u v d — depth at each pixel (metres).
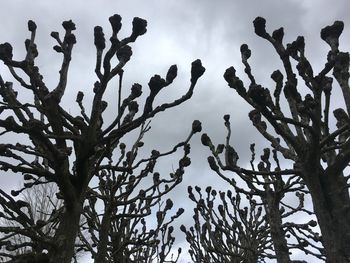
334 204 4.22
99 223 7.34
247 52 4.74
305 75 4.38
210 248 9.43
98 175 7.78
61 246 4.04
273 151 7.51
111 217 6.80
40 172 4.36
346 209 4.16
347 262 3.94
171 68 3.98
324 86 4.31
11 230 4.02
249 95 4.15
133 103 4.80
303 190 7.23
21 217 4.65
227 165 5.32
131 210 7.95
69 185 4.23
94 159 4.55
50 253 4.14
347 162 4.30
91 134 4.24
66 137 4.13
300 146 4.44
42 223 4.64
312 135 4.20
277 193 7.45
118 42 3.92
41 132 3.88
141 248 9.05
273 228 7.60
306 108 4.10
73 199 4.30
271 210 7.65
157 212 8.28
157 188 7.88
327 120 4.35
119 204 6.74
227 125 5.71
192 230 11.09
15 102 4.51
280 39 4.43
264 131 5.21
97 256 6.53
